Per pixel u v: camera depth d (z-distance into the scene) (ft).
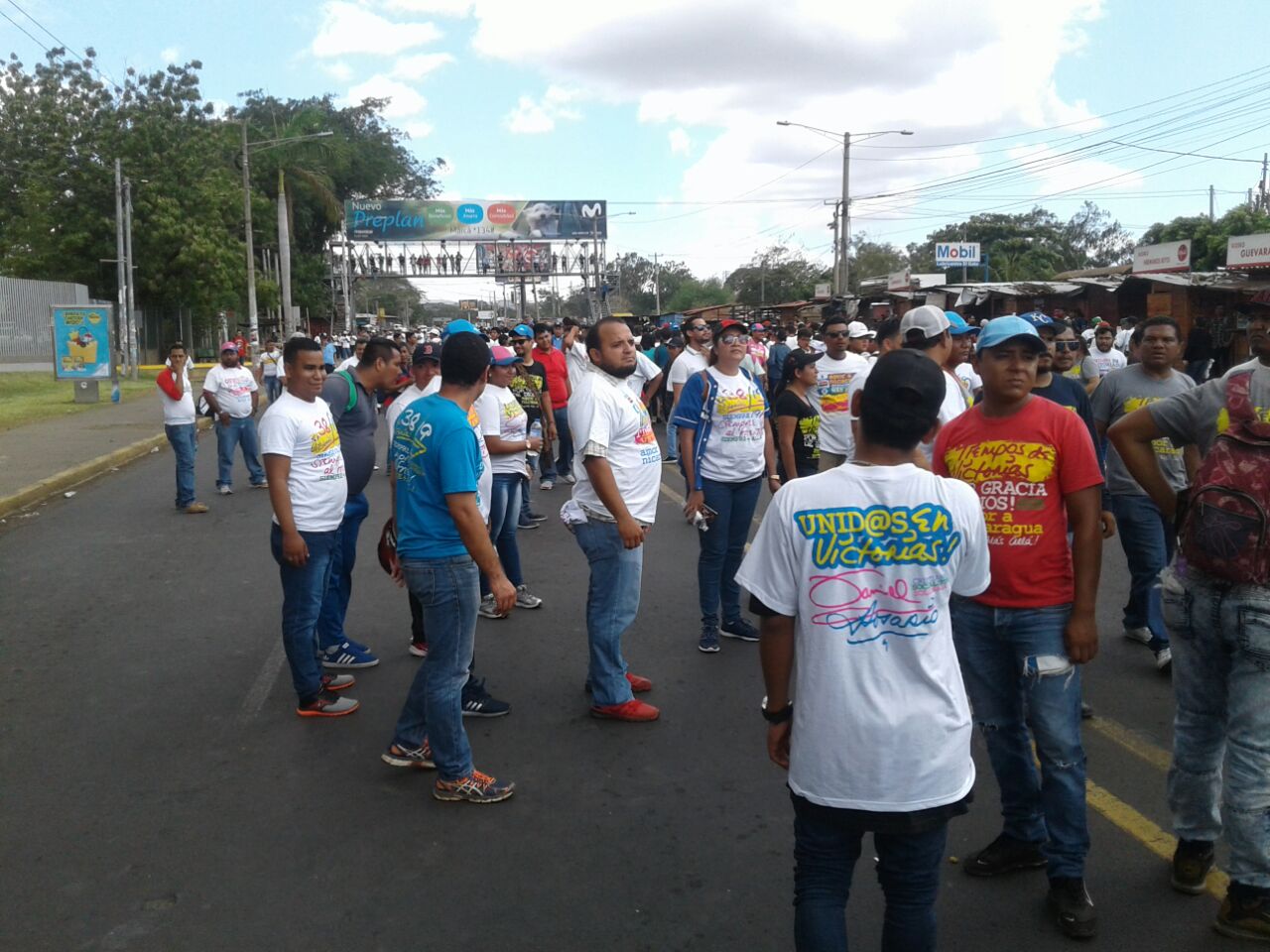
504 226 175.01
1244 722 10.34
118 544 30.71
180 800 14.05
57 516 35.63
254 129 166.91
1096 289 94.32
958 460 11.28
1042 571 10.84
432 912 11.34
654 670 18.98
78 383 77.61
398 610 23.24
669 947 10.67
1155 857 12.27
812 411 23.09
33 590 25.45
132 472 46.19
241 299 145.07
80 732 16.43
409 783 14.56
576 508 16.31
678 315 112.78
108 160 122.21
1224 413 10.83
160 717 17.03
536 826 13.26
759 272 275.80
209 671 19.27
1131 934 10.73
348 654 19.20
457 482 13.01
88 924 11.12
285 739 16.12
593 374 15.90
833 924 8.21
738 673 18.79
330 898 11.62
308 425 16.05
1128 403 17.76
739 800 13.92
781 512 8.22
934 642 8.09
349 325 169.68
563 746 15.72
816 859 8.43
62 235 121.90
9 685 18.60
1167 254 96.48
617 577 16.28
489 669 19.15
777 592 8.25
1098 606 22.30
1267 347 10.55
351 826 13.30
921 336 15.69
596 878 12.01
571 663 19.42
